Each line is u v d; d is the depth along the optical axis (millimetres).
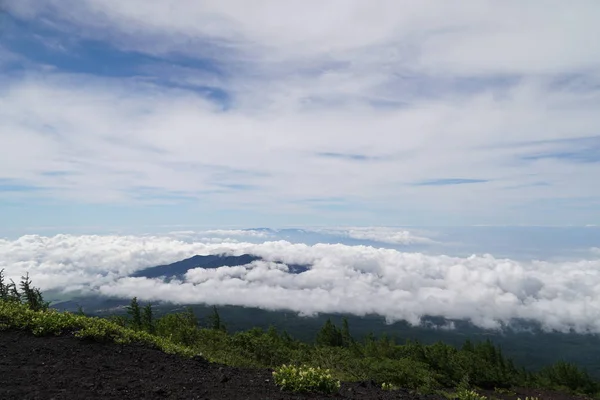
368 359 27109
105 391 6121
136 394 6168
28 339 8758
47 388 5965
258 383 7684
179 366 8500
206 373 8203
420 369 23062
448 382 29938
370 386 9258
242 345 20891
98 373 7125
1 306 10547
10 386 5863
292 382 7484
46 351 8062
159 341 10430
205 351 15750
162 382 7039
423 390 20062
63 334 9367
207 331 22125
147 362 8461
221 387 7117
